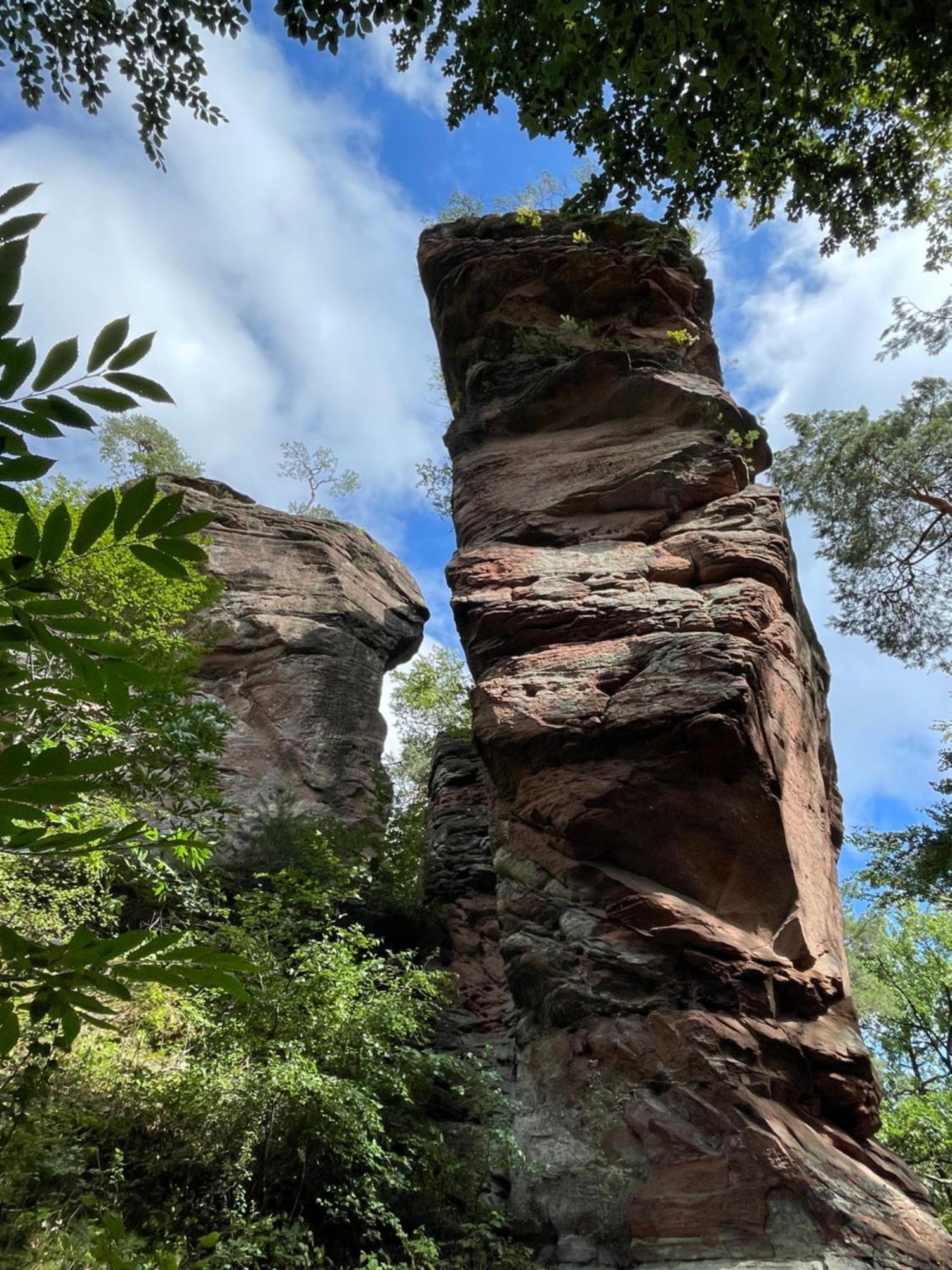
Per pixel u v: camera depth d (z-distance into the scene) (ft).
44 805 4.63
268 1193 22.63
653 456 44.78
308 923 29.63
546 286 56.95
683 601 37.55
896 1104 59.47
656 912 30.19
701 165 31.53
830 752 47.26
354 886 41.98
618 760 32.99
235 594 62.54
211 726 27.63
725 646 33.91
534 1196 26.45
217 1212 20.94
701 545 40.16
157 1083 22.61
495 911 43.96
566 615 38.42
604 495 43.96
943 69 29.84
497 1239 24.70
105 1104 21.84
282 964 27.76
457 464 50.55
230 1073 22.88
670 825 31.91
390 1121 26.43
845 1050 29.04
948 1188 51.29
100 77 29.76
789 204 34.71
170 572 5.25
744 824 31.65
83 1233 17.46
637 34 25.29
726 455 44.37
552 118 29.73
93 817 22.88
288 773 53.93
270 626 60.59
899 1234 24.36
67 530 5.04
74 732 21.07
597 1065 28.60
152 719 24.40
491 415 51.57
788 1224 24.12
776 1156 25.13
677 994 28.99
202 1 29.09
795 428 78.64
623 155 30.83
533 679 36.19
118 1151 20.03
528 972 32.04
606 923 30.96
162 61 29.63
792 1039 28.30
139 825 5.08
